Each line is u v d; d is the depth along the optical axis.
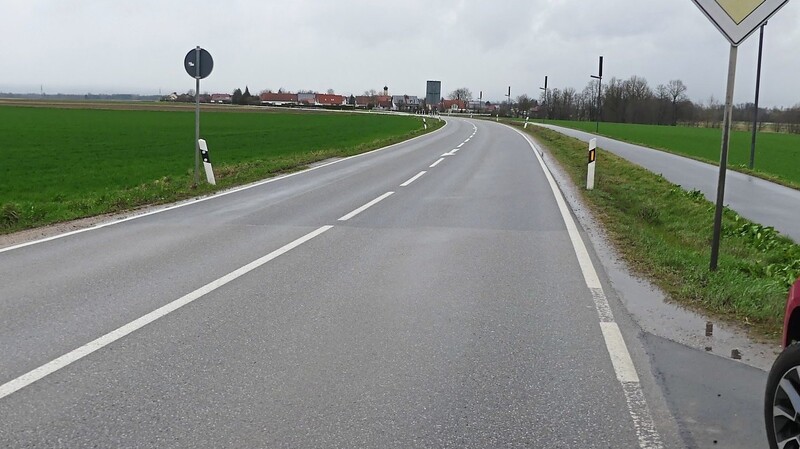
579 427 3.85
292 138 46.19
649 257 8.35
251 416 3.96
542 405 4.14
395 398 4.23
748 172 24.78
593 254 8.70
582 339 5.38
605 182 18.02
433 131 53.38
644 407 4.11
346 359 4.89
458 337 5.41
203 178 18.36
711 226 12.60
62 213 12.46
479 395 4.28
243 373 4.61
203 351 5.04
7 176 22.94
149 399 4.18
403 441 3.67
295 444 3.62
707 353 5.06
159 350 5.05
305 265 7.92
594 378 4.57
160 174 23.72
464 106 163.12
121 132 50.62
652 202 15.23
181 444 3.61
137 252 8.60
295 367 4.73
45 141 40.81
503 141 39.00
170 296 6.54
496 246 9.19
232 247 8.95
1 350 5.03
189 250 8.74
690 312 6.14
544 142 38.56
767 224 13.52
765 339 5.38
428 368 4.73
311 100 176.00
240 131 55.06
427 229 10.48
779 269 8.62
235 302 6.36
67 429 3.77
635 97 122.81
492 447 3.61
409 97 161.12
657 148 37.34
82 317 5.85
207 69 15.81
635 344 5.26
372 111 153.25
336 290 6.82
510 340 5.34
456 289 6.91
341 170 20.48
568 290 6.91
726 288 6.68
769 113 94.25
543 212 12.42
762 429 3.81
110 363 4.79
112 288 6.82
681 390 4.37
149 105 129.00
